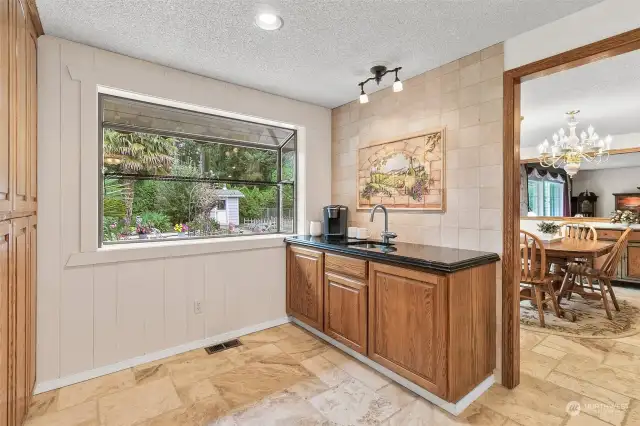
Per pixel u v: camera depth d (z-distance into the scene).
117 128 2.38
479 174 2.16
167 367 2.27
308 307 2.82
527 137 4.86
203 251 2.60
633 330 2.95
